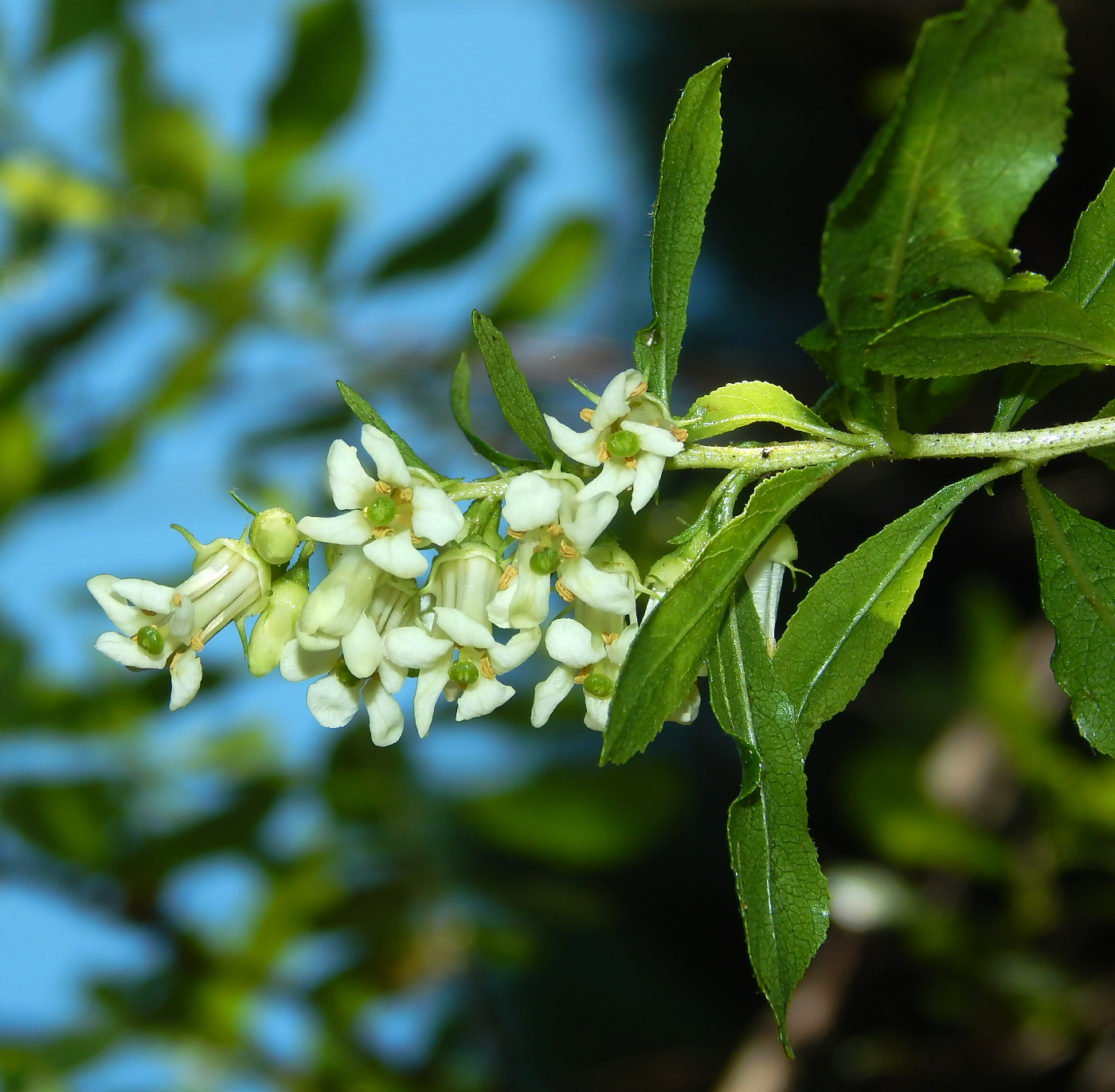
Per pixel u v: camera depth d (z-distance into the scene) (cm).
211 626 25
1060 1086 44
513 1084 41
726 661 24
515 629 24
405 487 24
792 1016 44
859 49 61
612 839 35
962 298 24
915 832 40
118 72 37
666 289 24
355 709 25
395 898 38
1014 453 25
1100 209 24
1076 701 25
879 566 25
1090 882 42
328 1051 39
